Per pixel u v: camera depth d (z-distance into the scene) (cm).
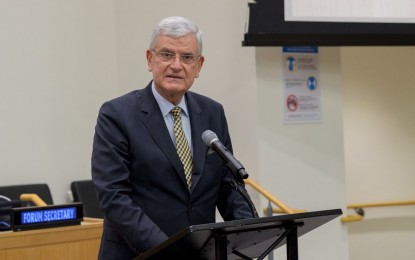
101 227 462
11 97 757
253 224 268
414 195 1026
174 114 346
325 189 755
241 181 324
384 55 1016
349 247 971
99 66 849
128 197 321
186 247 270
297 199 741
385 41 695
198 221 339
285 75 737
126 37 852
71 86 819
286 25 672
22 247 422
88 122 838
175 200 334
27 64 774
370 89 1009
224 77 750
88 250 455
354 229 974
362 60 1005
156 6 817
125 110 337
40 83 786
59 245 440
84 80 833
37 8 786
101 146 331
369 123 1008
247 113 731
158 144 334
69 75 817
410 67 1029
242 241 290
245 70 731
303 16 676
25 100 771
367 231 982
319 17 679
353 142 1001
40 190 750
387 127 1017
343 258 758
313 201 749
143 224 310
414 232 1008
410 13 701
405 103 1026
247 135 732
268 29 669
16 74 763
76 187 796
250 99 727
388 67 1019
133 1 845
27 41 775
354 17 688
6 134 751
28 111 773
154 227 309
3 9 754
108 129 332
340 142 765
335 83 763
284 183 736
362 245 978
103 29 855
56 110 802
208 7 762
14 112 759
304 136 746
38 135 782
